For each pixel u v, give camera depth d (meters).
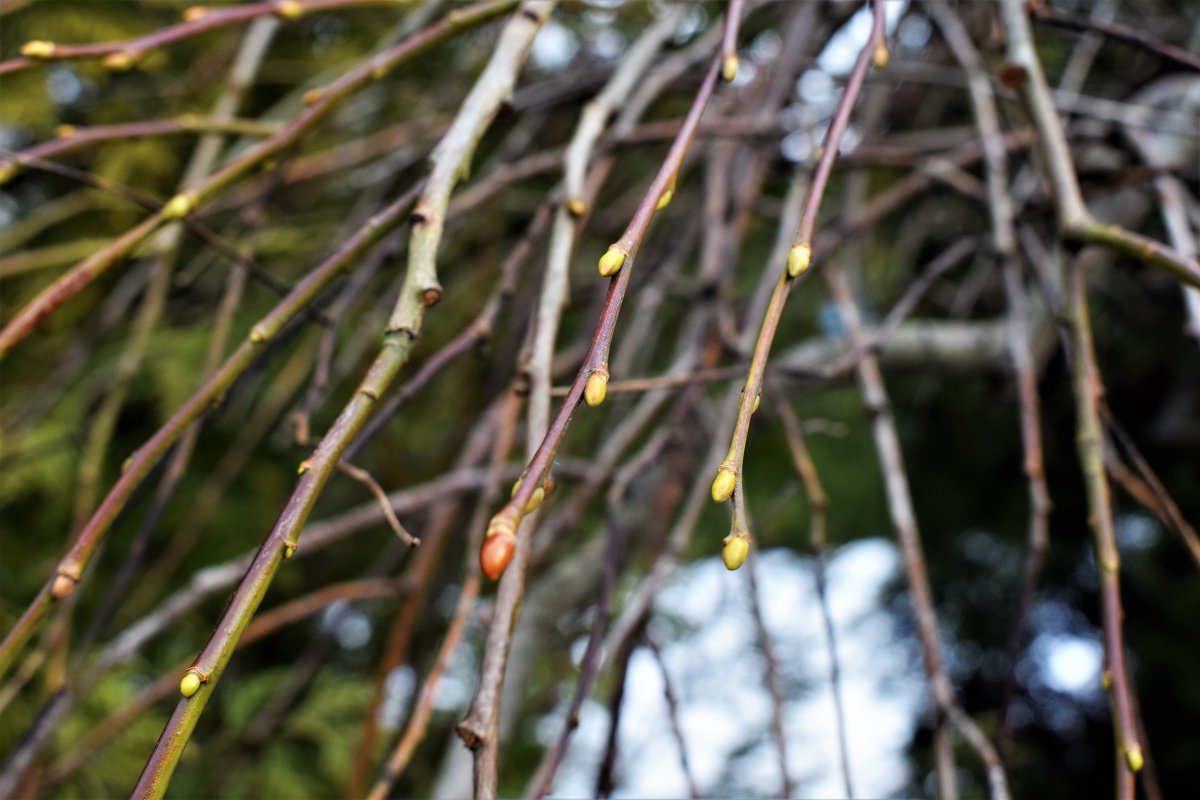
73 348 1.01
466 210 0.84
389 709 1.16
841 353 1.18
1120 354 1.72
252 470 1.19
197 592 0.72
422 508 0.96
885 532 1.93
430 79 1.31
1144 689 2.05
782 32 0.99
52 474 1.04
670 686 0.58
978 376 1.21
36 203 1.24
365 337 1.01
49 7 1.06
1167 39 1.25
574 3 0.81
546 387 0.48
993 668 2.08
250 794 1.05
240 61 0.94
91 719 0.99
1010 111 1.00
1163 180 0.76
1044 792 2.07
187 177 0.92
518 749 1.28
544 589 1.04
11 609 1.05
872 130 1.11
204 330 1.14
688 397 0.73
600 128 0.58
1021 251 0.89
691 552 1.39
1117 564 0.52
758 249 1.37
